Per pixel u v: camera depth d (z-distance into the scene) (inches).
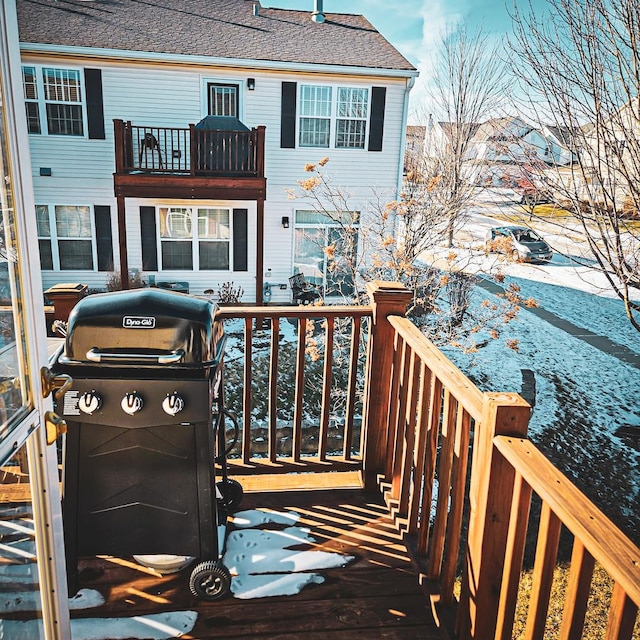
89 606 78.1
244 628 75.5
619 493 240.2
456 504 72.8
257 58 432.8
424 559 88.3
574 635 44.8
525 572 171.0
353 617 78.2
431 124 651.5
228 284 476.1
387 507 103.2
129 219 450.3
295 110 450.0
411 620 78.0
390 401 103.3
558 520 47.8
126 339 72.1
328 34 497.7
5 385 43.8
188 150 449.1
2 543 43.4
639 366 390.9
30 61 415.8
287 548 91.0
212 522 78.0
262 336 410.3
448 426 75.9
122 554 78.9
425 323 313.9
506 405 57.8
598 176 212.7
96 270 460.1
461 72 573.0
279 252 475.8
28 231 46.9
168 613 77.5
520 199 256.8
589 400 331.9
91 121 432.1
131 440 75.2
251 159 417.1
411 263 316.8
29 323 47.1
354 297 332.8
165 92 435.5
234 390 327.3
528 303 297.3
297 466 109.9
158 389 73.2
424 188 329.1
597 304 541.6
